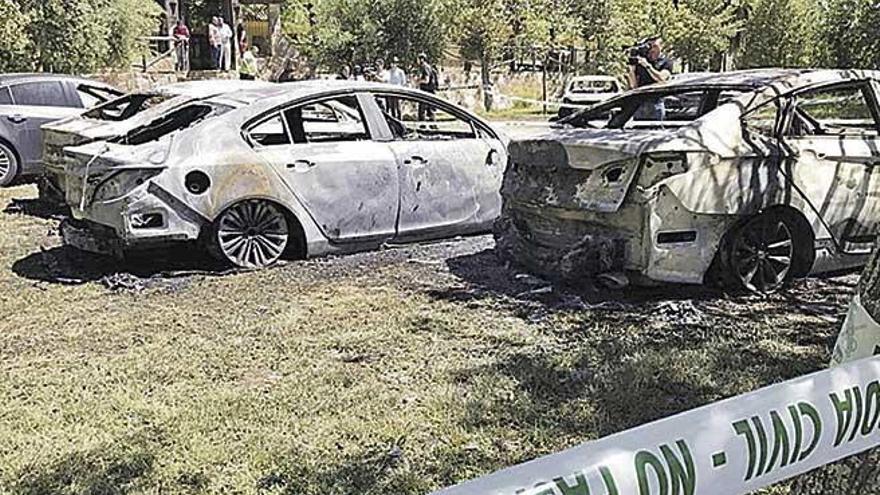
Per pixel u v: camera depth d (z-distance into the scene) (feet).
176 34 84.02
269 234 21.72
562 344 15.58
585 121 21.57
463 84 98.58
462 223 24.35
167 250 22.03
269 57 100.58
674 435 5.27
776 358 14.73
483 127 25.11
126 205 19.84
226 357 15.15
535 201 18.33
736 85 18.80
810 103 18.72
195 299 18.88
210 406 12.96
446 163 23.85
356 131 23.17
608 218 17.31
